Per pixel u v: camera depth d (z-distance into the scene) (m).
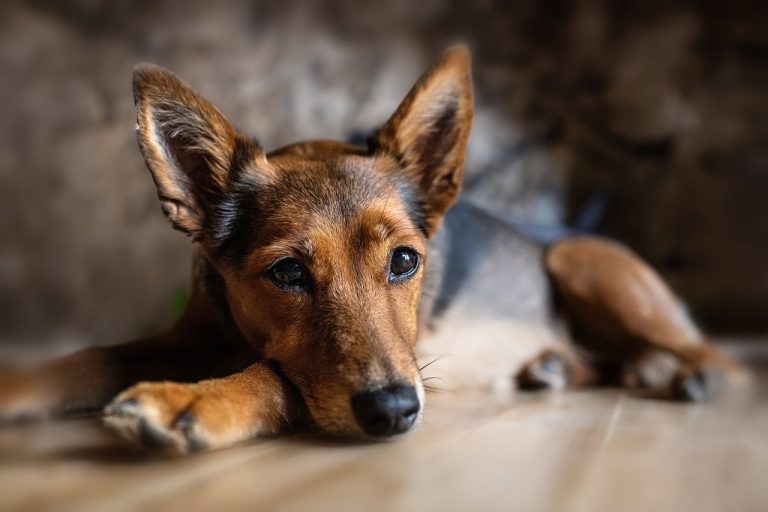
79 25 1.13
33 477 0.32
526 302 0.64
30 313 1.10
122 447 0.37
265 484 0.32
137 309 1.09
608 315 0.64
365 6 1.17
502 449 0.38
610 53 1.16
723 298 1.10
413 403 0.39
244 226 0.45
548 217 1.11
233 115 1.14
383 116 1.15
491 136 1.13
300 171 0.47
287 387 0.41
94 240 1.11
